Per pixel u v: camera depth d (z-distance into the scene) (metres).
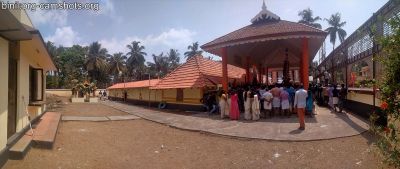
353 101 16.16
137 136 11.77
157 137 11.54
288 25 16.20
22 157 7.26
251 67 25.33
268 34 15.15
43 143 8.60
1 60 6.82
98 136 11.47
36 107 13.18
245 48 20.39
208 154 8.86
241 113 16.59
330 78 25.53
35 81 14.29
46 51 11.38
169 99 24.27
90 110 24.61
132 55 76.81
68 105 31.72
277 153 8.62
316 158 7.95
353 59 16.38
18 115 8.86
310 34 14.53
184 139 11.09
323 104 21.00
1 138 6.75
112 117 18.36
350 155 7.97
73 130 12.65
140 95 34.06
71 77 58.97
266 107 14.39
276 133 10.84
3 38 7.03
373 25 4.67
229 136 10.98
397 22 3.93
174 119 16.47
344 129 10.98
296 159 7.98
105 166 7.41
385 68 4.02
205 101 19.42
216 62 25.64
